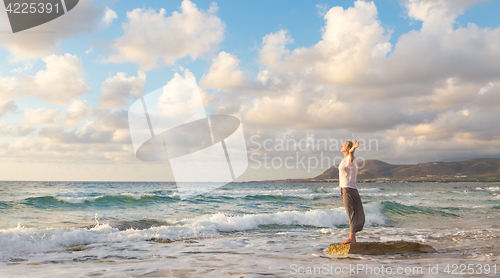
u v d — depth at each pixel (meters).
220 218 9.23
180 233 7.27
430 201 22.44
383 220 10.98
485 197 28.67
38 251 5.30
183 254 4.68
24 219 9.62
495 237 6.66
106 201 15.93
